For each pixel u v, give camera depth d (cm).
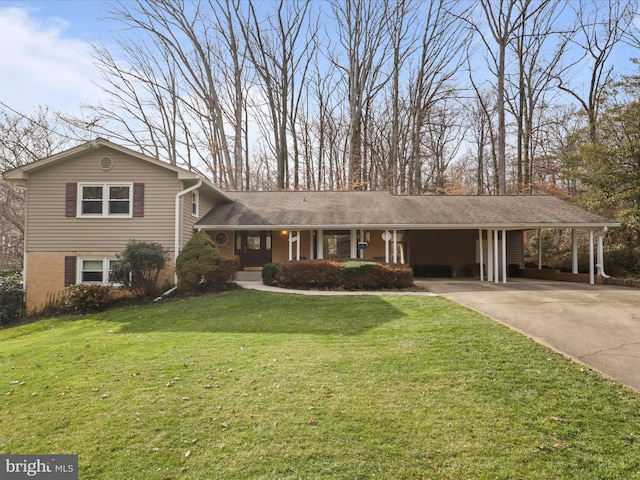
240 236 1612
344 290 1171
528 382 430
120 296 1214
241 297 1054
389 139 3112
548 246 2180
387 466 290
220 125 2717
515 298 960
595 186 1540
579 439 318
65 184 1266
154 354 592
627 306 845
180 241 1273
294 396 411
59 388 473
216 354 574
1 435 363
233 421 365
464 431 333
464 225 1355
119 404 415
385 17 2870
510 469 283
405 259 1745
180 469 298
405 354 533
